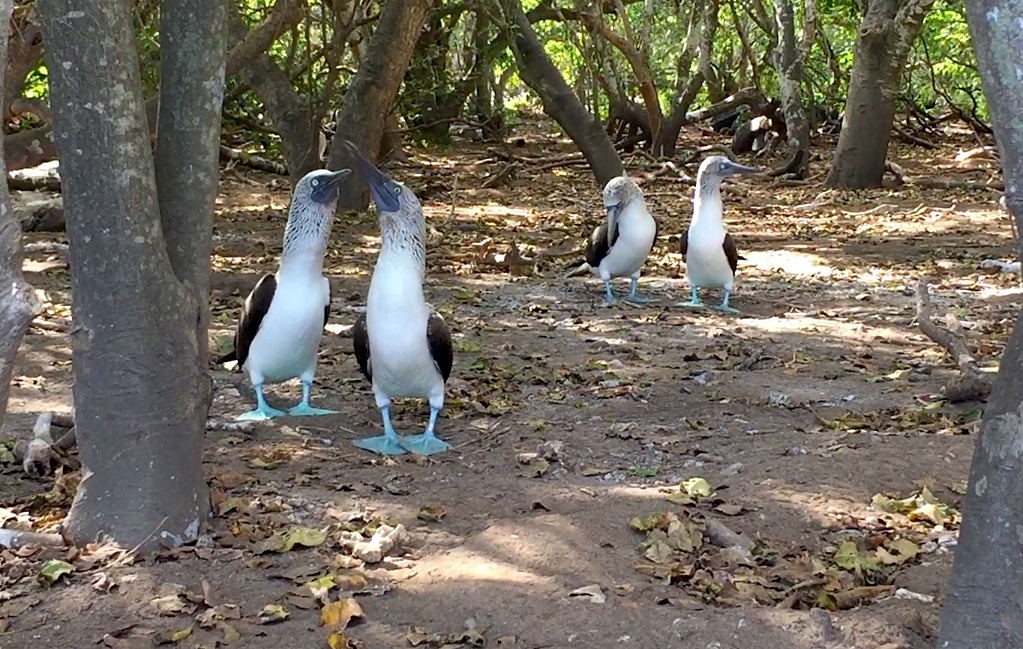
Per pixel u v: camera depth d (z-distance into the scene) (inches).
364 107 287.6
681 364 173.5
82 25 116.3
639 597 116.6
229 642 111.1
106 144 118.3
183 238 124.3
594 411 154.6
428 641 111.0
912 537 125.1
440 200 339.9
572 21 445.4
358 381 164.9
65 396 156.5
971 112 507.2
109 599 116.0
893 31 368.5
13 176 270.2
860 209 331.6
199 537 123.3
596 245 207.8
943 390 158.4
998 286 220.4
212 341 177.6
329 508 129.1
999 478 93.0
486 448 143.6
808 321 196.9
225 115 331.9
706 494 129.9
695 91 460.4
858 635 110.0
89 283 120.1
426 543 123.6
